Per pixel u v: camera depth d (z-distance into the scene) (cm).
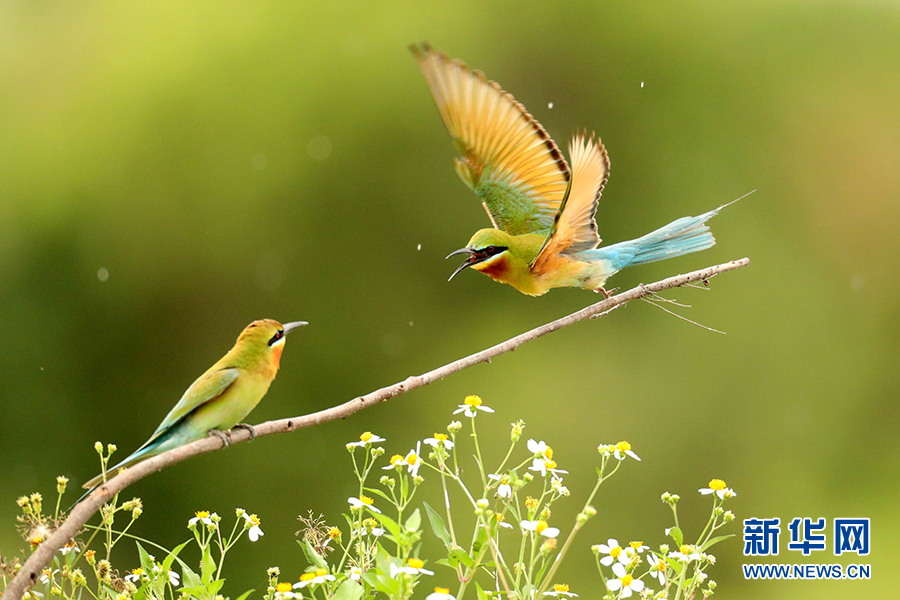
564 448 1514
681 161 1702
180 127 1588
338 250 1612
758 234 1675
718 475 1544
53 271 1557
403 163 1638
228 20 1655
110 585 326
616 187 1700
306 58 1639
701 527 1446
